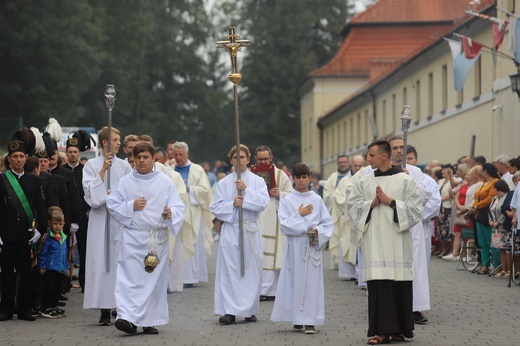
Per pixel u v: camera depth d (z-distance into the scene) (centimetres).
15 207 1653
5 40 5975
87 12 6228
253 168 2039
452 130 4478
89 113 7850
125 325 1477
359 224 1424
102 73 7650
